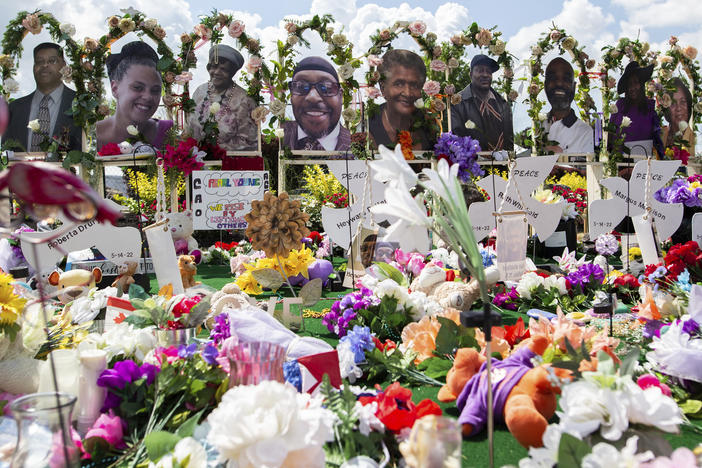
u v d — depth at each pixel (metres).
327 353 2.46
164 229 4.61
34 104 7.87
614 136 10.01
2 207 1.29
